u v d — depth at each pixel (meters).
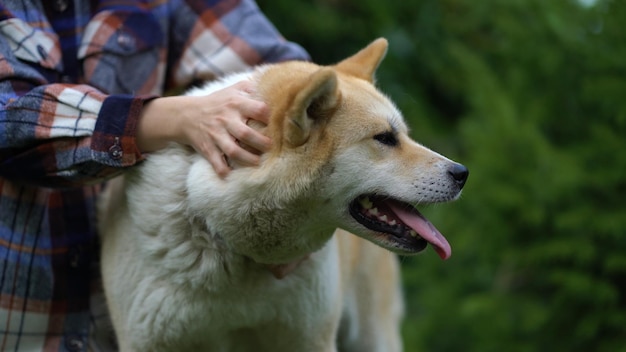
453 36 8.77
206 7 3.95
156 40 3.77
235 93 3.19
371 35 8.75
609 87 5.67
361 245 4.42
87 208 3.66
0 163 3.29
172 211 3.25
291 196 3.20
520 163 5.92
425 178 3.33
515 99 6.31
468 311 6.02
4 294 3.37
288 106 3.14
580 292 5.57
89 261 3.64
